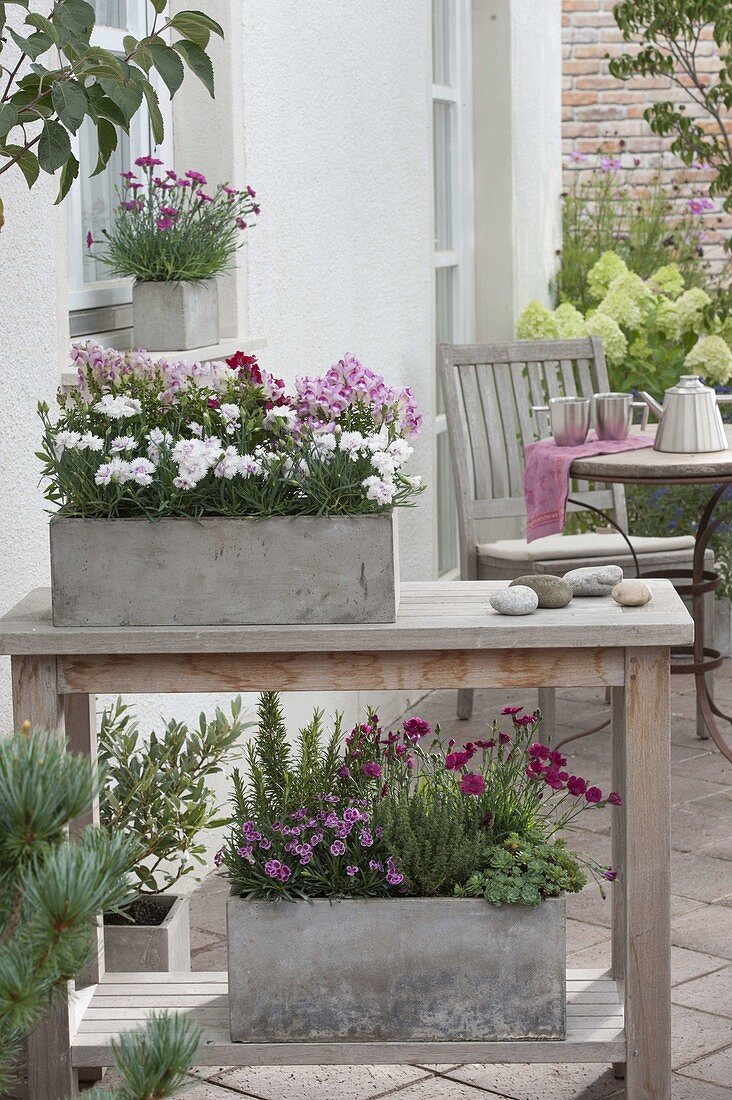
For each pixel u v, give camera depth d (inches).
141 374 91.5
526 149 267.0
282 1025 93.5
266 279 154.1
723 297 244.4
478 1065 105.0
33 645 87.0
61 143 84.4
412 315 205.5
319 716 104.0
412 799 97.3
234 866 96.0
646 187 340.8
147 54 86.2
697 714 187.8
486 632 87.5
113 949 107.2
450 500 239.3
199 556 87.5
